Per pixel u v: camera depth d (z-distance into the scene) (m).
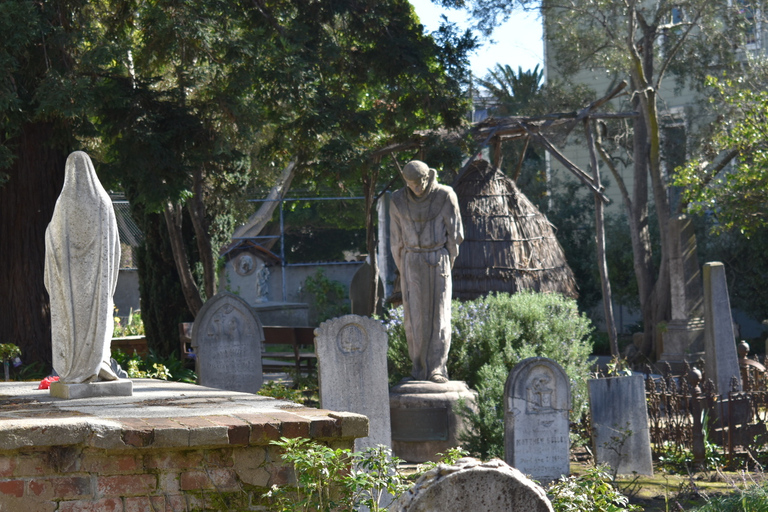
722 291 12.77
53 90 10.96
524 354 11.49
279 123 14.00
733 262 24.33
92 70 12.06
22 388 7.20
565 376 9.53
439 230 10.95
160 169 12.36
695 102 24.89
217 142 12.47
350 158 14.48
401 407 10.46
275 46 13.35
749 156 17.38
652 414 10.90
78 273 6.04
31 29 10.91
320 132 13.77
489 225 16.17
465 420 10.38
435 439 10.38
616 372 12.38
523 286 15.93
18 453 4.30
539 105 26.30
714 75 23.30
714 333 12.66
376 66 15.38
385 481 4.76
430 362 10.93
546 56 29.52
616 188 29.61
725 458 10.41
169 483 4.57
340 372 9.12
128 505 4.48
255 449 4.75
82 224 6.01
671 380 11.02
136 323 24.66
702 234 24.92
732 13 22.16
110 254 6.14
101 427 4.34
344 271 33.03
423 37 15.80
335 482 4.75
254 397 6.07
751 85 20.98
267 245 32.75
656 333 20.59
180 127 12.53
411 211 10.96
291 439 4.61
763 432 10.70
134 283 30.67
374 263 17.62
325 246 33.19
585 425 11.50
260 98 13.66
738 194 16.89
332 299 32.38
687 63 23.34
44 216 12.71
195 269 18.05
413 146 16.62
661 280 21.08
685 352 19.55
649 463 10.05
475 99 33.09
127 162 12.20
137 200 12.45
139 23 14.39
